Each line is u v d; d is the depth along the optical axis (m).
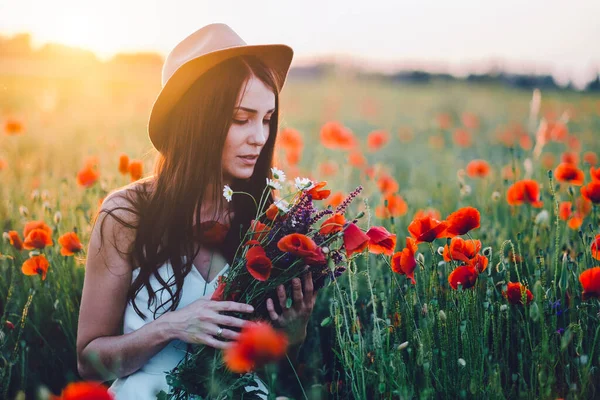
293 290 1.83
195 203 1.96
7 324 2.14
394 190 3.80
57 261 2.62
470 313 1.84
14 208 3.54
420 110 19.89
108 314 1.96
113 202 1.96
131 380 1.94
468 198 4.09
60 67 13.67
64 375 2.36
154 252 1.93
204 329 1.73
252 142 1.92
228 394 1.67
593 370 1.81
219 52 1.84
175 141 1.94
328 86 31.22
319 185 1.81
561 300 2.01
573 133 11.16
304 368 2.30
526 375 1.93
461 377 1.77
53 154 5.60
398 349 1.65
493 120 15.80
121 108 12.63
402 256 1.82
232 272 1.77
